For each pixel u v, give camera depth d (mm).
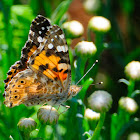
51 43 451
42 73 455
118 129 474
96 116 470
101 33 490
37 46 457
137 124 501
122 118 474
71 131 483
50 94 461
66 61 456
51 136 482
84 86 470
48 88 458
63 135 493
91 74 489
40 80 456
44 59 452
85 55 473
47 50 451
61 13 499
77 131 483
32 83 456
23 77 453
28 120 454
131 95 475
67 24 496
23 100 459
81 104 470
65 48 454
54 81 458
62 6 506
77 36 493
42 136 459
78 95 472
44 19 457
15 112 490
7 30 497
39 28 457
